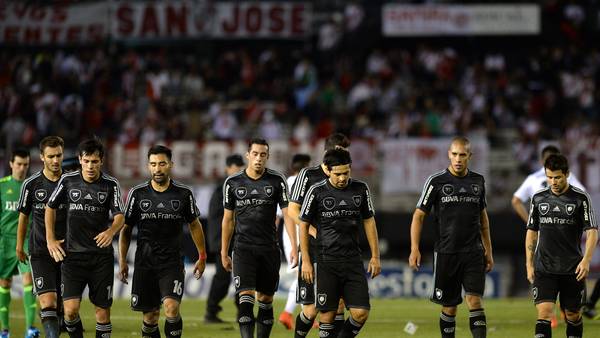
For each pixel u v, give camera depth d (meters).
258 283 33.03
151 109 83.38
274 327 42.50
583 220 31.64
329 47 96.75
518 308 52.94
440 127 82.75
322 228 30.77
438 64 91.69
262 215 32.62
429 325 44.00
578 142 77.25
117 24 90.06
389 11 91.44
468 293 32.09
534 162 77.25
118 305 53.69
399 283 62.56
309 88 88.88
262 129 82.31
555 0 97.94
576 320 32.22
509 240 66.06
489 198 74.31
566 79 90.44
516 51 98.38
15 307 51.91
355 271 30.69
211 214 43.19
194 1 90.81
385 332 41.44
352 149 73.06
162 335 38.84
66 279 30.98
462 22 91.69
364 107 85.12
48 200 32.28
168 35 90.75
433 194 32.34
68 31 89.81
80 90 87.81
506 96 88.19
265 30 91.44
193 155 73.44
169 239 31.39
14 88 86.62
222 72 91.25
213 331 40.94
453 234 32.16
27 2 89.50
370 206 31.03
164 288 31.20
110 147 73.00
